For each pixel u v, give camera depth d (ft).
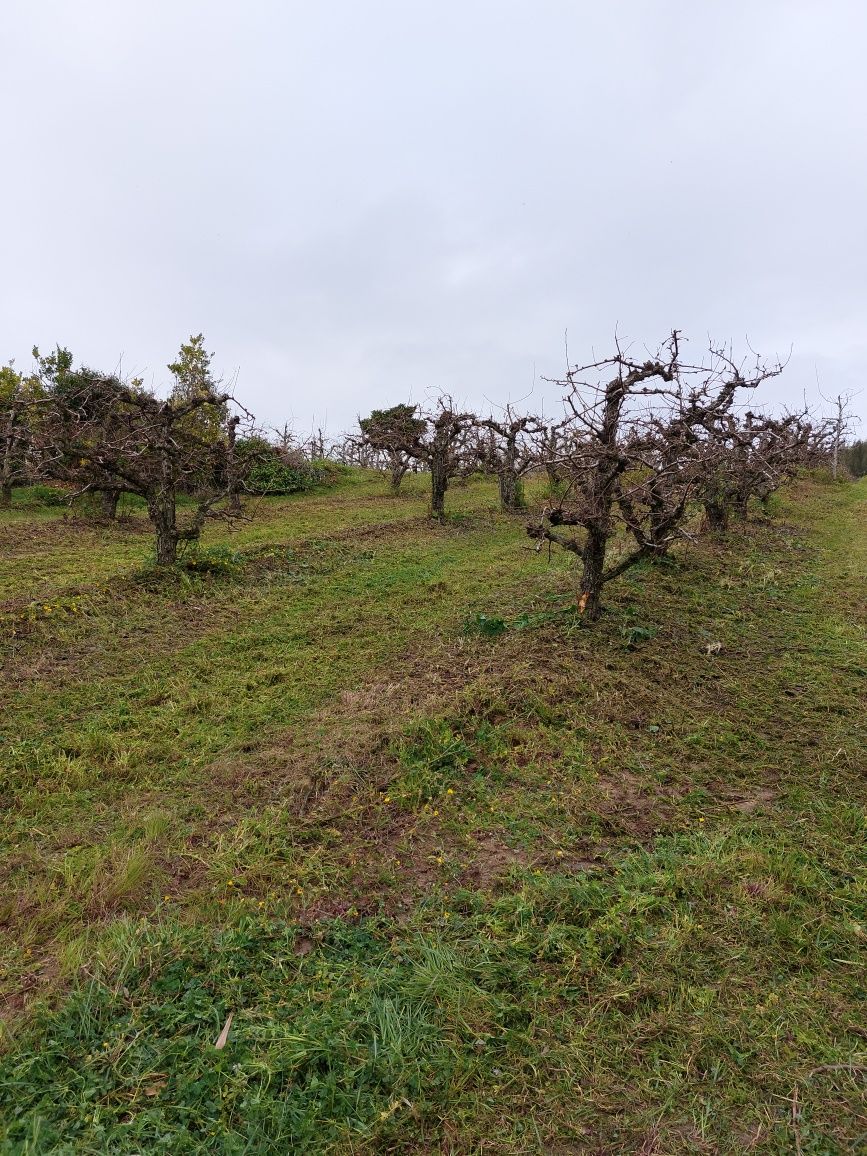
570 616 23.02
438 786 14.29
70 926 10.47
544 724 16.70
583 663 19.86
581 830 12.78
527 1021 8.77
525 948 9.85
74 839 12.84
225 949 9.82
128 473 28.12
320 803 13.78
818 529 45.47
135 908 10.93
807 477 73.15
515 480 49.80
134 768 15.25
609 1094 7.80
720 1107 7.64
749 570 32.37
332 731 16.57
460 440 52.54
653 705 17.90
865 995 9.15
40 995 9.12
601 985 9.27
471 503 53.52
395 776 14.57
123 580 27.35
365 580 30.12
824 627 24.91
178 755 15.83
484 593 27.68
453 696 17.80
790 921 10.39
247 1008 8.88
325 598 27.53
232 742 16.35
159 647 22.08
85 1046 8.31
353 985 9.23
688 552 34.12
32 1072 7.91
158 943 9.84
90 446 30.35
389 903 11.02
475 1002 8.94
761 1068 8.06
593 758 15.34
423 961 9.71
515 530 42.55
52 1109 7.49
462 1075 7.97
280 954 9.81
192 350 56.18
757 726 17.11
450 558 34.53
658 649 21.59
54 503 47.03
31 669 19.89
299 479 62.08
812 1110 7.55
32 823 13.32
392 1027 8.46
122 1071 7.98
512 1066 8.13
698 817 13.28
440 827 13.03
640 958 9.72
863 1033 8.53
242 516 45.88
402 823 13.19
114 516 43.01
